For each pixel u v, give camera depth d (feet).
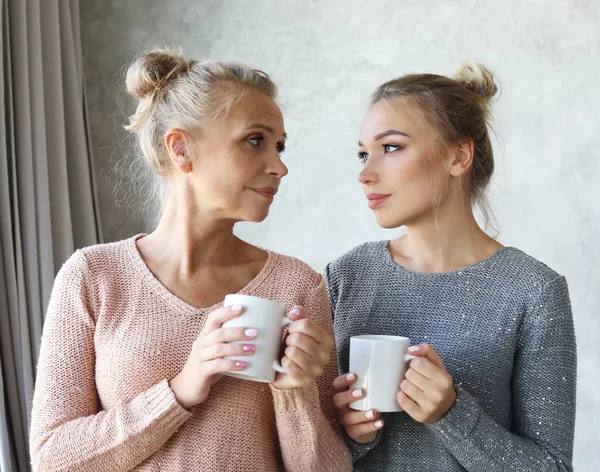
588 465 7.75
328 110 8.90
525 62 8.03
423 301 4.40
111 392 3.68
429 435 4.16
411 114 4.29
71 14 9.68
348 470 3.90
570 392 4.08
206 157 3.73
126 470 3.54
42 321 8.38
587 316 7.77
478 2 8.23
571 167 7.85
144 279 3.84
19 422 8.02
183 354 3.69
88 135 9.77
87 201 9.43
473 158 4.52
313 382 3.62
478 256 4.44
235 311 3.29
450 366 4.22
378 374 3.69
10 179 8.33
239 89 3.75
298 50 9.07
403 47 8.57
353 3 8.82
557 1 7.90
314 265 8.93
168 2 9.71
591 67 7.78
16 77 8.42
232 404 3.66
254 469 3.67
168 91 3.88
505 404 4.19
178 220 3.91
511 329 4.15
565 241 7.86
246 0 9.32
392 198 4.32
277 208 9.10
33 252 8.36
